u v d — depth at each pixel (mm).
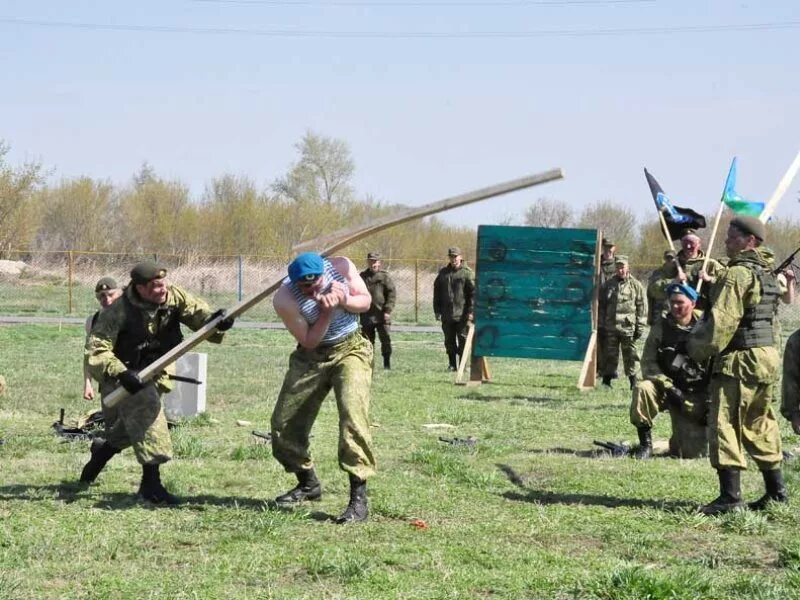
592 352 18547
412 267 48469
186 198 58719
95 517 7652
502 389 18438
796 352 8555
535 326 18875
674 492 8828
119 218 59188
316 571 6363
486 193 7172
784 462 10328
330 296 7520
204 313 8266
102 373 7996
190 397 13453
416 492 8648
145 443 8109
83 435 11406
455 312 21875
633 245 50688
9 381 17484
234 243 56625
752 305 7867
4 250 48750
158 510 7930
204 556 6660
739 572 6520
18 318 37000
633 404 10820
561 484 9148
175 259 46031
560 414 14664
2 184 50969
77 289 46312
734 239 7973
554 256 18875
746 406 7914
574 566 6547
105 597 5848
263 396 16453
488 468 9953
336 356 7797
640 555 6879
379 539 7145
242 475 9344
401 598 5863
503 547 6984
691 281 12367
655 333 10906
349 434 7582
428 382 19312
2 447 10727
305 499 8203
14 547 6812
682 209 12633
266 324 37656
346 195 75125
